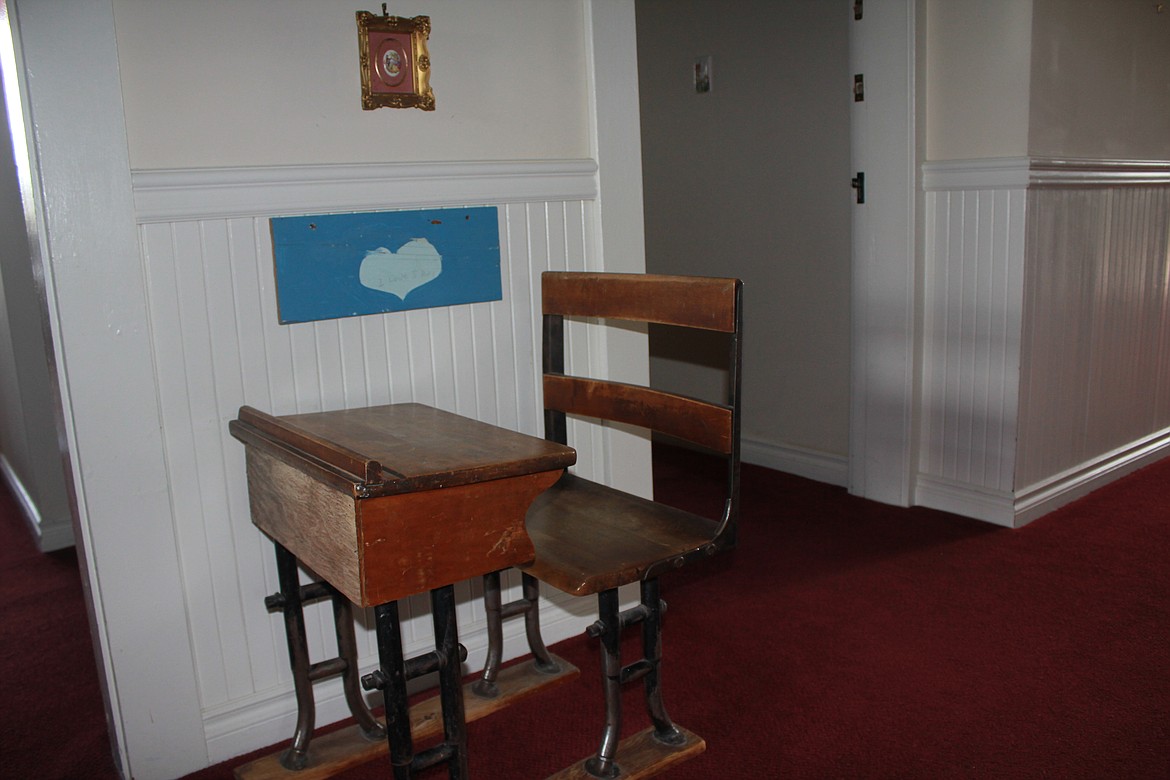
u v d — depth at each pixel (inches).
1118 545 109.1
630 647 89.5
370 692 79.7
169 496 68.2
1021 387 112.3
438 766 71.4
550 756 72.1
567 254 85.8
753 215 142.9
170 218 65.5
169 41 64.4
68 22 60.0
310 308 71.7
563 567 59.1
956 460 121.0
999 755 69.4
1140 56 122.6
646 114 156.4
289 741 76.0
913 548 111.0
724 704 78.4
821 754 70.6
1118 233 124.1
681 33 147.6
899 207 117.6
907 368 121.3
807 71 130.3
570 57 83.9
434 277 77.5
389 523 51.7
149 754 70.2
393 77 73.7
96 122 61.7
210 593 71.6
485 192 79.3
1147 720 73.1
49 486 126.4
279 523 63.2
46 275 61.8
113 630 67.4
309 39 69.8
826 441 139.3
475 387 82.0
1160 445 141.5
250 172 67.8
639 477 94.0
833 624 92.4
